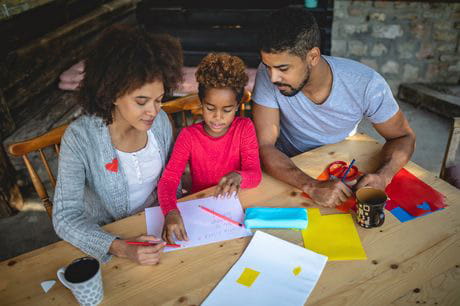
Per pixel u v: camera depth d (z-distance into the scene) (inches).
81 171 52.2
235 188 51.9
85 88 47.3
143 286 40.3
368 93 61.1
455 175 67.6
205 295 39.0
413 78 147.3
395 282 39.5
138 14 149.8
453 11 132.6
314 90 61.8
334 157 60.3
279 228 47.2
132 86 44.6
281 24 52.5
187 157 59.6
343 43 146.3
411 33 139.4
